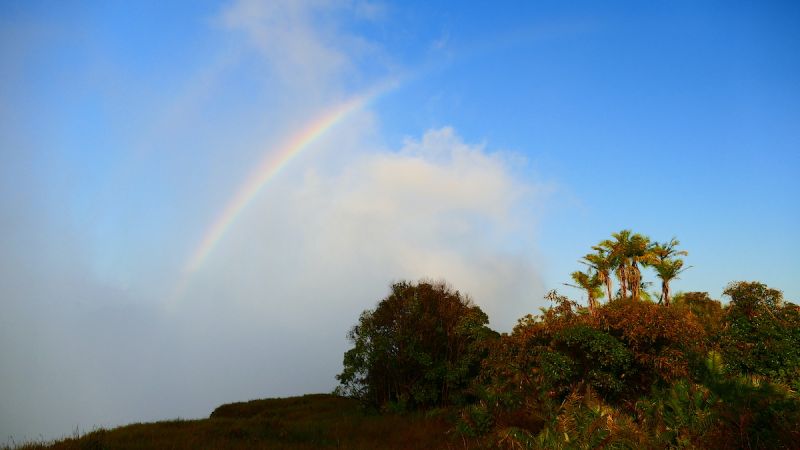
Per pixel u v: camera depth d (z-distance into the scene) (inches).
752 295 594.9
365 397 882.1
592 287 1577.3
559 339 577.9
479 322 843.4
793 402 335.6
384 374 872.9
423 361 825.5
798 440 298.2
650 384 528.4
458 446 518.0
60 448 515.2
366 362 877.8
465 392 706.8
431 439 585.6
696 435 338.3
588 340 556.1
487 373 647.1
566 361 555.2
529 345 601.3
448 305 892.0
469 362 804.0
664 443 345.4
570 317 605.9
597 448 366.3
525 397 542.3
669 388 450.6
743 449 311.6
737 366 549.6
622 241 1584.6
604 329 575.8
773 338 561.9
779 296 595.2
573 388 535.8
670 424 368.8
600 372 543.8
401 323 882.8
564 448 386.9
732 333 585.9
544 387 541.3
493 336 813.2
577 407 441.7
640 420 410.3
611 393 546.3
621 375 542.0
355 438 631.2
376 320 905.5
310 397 1247.5
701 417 356.5
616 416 400.2
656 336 538.9
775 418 317.4
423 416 745.0
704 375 454.0
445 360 844.0
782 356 547.8
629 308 587.8
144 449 515.2
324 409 1029.2
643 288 1552.7
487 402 574.2
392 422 729.6
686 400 381.7
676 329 546.9
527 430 464.1
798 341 559.5
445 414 687.7
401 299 901.2
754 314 584.4
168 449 520.4
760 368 547.2
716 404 353.7
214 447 538.0
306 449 559.5
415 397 817.5
